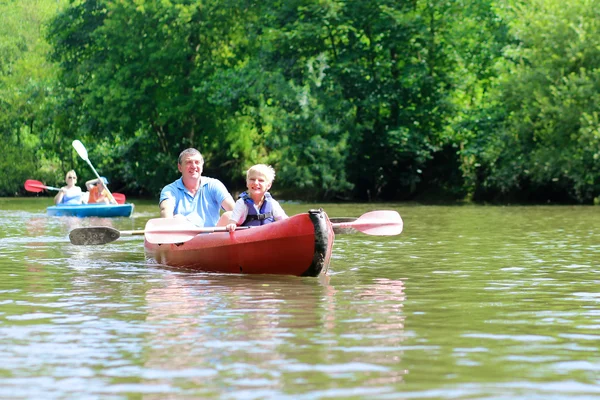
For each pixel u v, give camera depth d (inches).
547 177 1951.3
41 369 299.0
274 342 342.0
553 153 1926.7
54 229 1048.8
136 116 2583.7
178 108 2471.7
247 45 2583.7
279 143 2164.1
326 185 2149.4
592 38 1899.6
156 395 266.2
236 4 2524.6
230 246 581.0
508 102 2015.3
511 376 288.2
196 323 384.8
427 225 1126.4
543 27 1948.8
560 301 450.9
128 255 716.7
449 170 2348.7
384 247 781.9
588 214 1438.2
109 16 2610.7
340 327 374.6
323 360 310.7
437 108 2251.5
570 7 1931.6
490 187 2240.4
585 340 347.3
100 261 666.2
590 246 784.3
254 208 605.3
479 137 2151.8
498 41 2239.2
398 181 2389.3
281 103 2183.8
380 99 2249.0
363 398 261.9
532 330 368.2
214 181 674.8
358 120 2314.2
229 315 406.3
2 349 330.3
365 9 2267.5
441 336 354.9
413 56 2315.5
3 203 2134.6
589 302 447.5
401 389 271.4
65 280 544.1
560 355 319.6
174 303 445.7
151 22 2544.3
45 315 406.9
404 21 2193.7
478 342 343.0
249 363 306.0
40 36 3267.7
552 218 1306.6
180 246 620.7
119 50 2532.0
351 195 2340.1
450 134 2246.6
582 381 281.9
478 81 2326.5
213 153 2608.3
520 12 2106.3
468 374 290.8
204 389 272.4
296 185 2201.0
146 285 520.4
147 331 365.4
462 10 2256.4
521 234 946.7
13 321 390.0
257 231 572.7
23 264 640.4
